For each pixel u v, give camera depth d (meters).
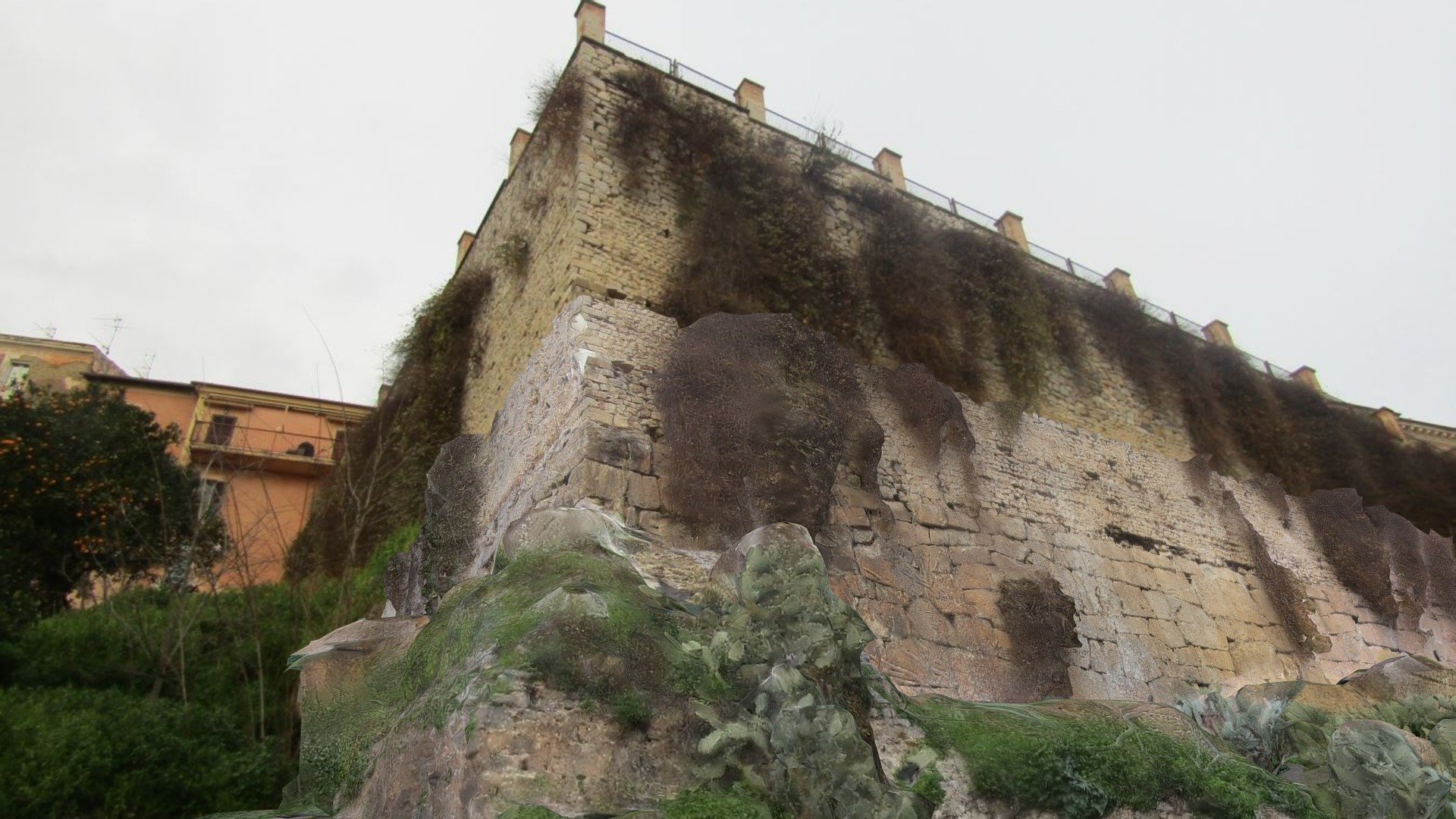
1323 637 15.14
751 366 10.03
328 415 23.08
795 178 14.06
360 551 14.16
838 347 11.52
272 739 9.34
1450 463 21.98
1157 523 14.79
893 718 5.76
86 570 14.05
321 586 13.36
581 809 4.20
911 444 12.23
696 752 4.70
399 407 16.02
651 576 6.96
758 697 4.98
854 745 4.89
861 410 11.16
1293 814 6.35
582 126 12.75
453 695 4.68
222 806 7.90
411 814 4.51
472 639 5.13
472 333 15.31
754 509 8.90
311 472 21.08
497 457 11.86
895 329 13.61
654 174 12.86
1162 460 16.30
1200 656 13.18
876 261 14.39
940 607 10.64
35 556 13.52
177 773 7.87
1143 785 5.96
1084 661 11.67
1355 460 20.02
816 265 13.04
